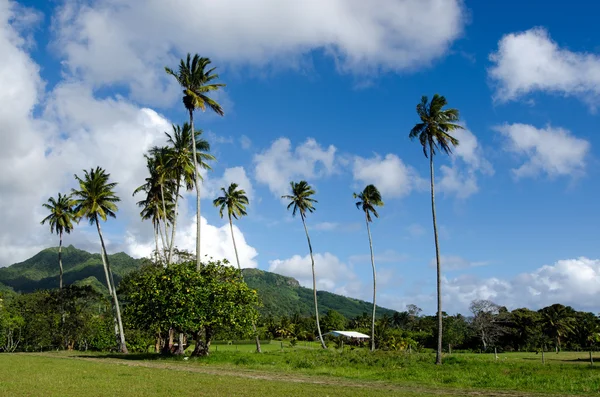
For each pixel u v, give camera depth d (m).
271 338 135.88
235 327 41.25
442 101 43.06
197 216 44.12
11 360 38.50
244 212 67.50
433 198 42.91
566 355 74.50
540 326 106.94
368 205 69.81
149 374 25.19
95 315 72.50
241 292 41.75
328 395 17.97
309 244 69.00
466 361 37.38
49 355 49.94
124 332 62.84
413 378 26.77
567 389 22.28
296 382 23.12
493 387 23.34
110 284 57.69
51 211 72.44
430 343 112.25
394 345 83.31
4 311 72.62
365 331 120.06
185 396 16.72
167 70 43.69
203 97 45.09
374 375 28.23
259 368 31.69
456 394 20.12
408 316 148.12
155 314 41.31
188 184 53.41
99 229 57.62
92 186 55.75
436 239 41.75
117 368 29.61
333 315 157.88
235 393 17.80
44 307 69.81
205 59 44.56
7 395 16.38
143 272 55.94
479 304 103.94
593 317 122.88
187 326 38.72
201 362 36.44
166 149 51.44
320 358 37.00
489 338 100.81
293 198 68.69
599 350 106.56
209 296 40.19
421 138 43.91
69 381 21.17
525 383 24.17
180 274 40.81
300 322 160.00
